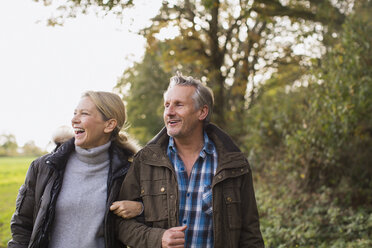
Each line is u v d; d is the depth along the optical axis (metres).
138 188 2.26
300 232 5.12
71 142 2.26
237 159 2.27
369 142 6.05
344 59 5.25
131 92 19.72
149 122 20.53
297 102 7.34
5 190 12.34
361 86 4.96
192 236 2.16
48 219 2.08
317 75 5.66
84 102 2.26
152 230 2.08
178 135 2.26
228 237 2.17
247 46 9.59
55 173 2.14
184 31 8.25
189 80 2.33
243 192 2.29
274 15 6.93
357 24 5.33
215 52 9.08
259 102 9.35
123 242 2.18
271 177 8.13
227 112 10.04
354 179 6.26
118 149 2.37
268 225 5.77
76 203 2.16
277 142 8.22
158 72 18.78
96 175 2.27
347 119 5.15
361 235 4.79
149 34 7.31
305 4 7.12
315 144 6.27
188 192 2.22
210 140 2.42
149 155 2.26
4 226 6.91
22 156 51.38
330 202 6.14
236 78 11.02
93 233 2.17
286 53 9.23
